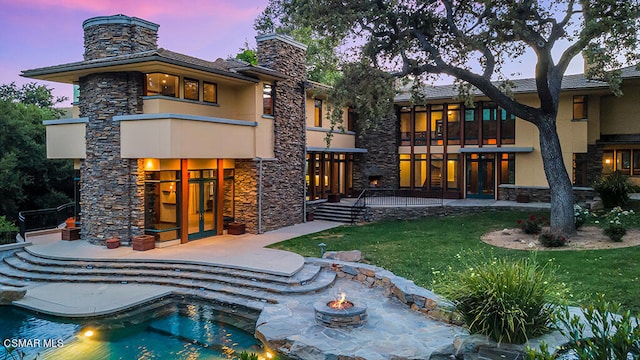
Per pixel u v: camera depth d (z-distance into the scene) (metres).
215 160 18.66
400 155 28.78
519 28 14.38
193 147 15.68
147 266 13.98
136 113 16.02
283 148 20.70
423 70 17.30
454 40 16.36
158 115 14.84
